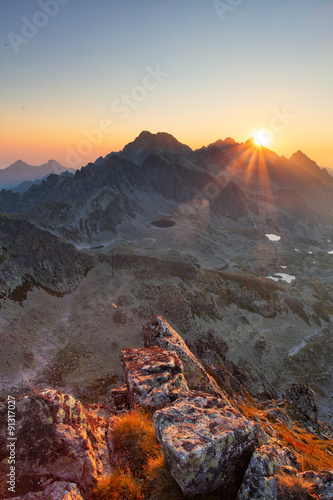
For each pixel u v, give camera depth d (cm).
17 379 9944
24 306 13975
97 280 18538
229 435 697
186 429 732
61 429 725
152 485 675
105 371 11012
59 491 615
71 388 9912
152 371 1222
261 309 18050
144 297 16862
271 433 2616
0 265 15275
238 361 13225
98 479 692
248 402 4200
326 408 10856
